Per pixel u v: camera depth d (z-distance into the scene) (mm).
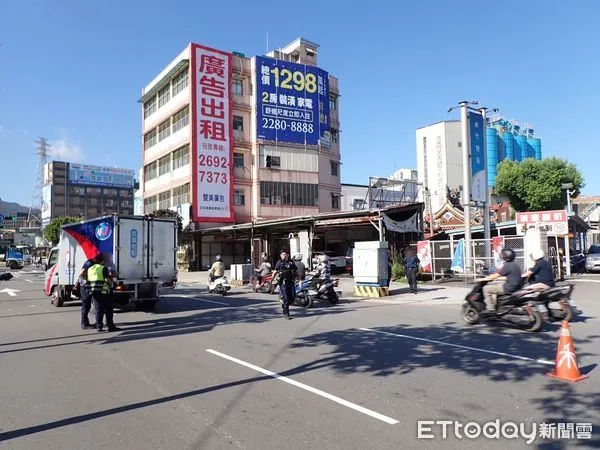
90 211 136750
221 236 41375
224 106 42125
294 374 6633
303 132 45781
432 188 72688
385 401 5398
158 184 48125
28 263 71312
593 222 57875
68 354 8211
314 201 45969
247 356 7832
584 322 10742
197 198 40312
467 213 22500
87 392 5941
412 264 17922
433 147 73438
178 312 13664
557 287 10031
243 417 4953
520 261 20016
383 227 25016
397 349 8125
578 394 5520
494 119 83125
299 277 14883
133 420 4926
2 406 5438
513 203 53094
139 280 13719
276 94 44500
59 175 132625
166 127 46469
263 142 43531
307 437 4391
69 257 15328
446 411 5039
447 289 18766
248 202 43156
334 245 36625
